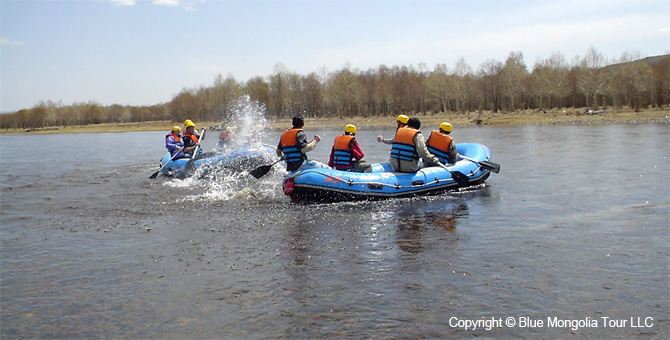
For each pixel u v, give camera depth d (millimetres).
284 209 8391
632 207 7828
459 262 5422
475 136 26766
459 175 9406
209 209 8641
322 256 5773
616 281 4746
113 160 20531
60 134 74375
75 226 7703
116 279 5254
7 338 4008
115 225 7676
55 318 4352
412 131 9195
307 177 8711
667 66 51938
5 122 107000
